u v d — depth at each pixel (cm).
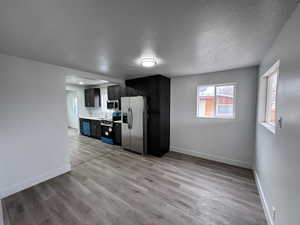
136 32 150
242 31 148
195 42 174
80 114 646
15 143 224
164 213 180
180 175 276
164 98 384
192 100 375
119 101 498
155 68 299
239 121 312
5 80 213
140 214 179
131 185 242
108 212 182
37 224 163
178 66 283
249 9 113
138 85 404
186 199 207
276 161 151
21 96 230
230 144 326
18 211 183
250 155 303
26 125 236
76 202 200
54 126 272
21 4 105
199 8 111
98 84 606
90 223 165
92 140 541
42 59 238
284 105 133
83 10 114
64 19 127
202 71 327
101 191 226
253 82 292
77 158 365
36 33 152
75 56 223
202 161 344
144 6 109
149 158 364
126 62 255
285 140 128
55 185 242
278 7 110
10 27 139
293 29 116
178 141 407
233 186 239
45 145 259
